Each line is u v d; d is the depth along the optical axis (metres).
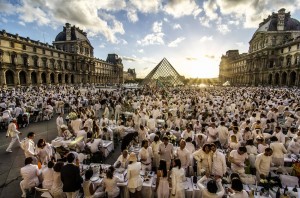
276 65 64.19
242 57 87.69
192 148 7.47
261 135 8.90
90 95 28.38
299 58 52.88
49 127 14.63
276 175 6.16
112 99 24.88
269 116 12.55
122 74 140.88
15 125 9.91
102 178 5.86
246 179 5.81
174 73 35.06
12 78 49.50
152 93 33.31
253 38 79.62
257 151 7.46
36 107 18.44
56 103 19.48
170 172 5.73
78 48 79.88
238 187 4.14
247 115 13.36
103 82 107.25
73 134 10.99
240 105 18.52
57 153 7.60
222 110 14.54
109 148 9.48
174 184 5.03
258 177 6.14
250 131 9.14
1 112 14.56
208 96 25.58
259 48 74.50
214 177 5.33
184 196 5.14
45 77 61.22
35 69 56.22
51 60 64.06
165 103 17.59
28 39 54.44
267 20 75.19
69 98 23.92
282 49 61.19
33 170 5.89
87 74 85.81
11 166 8.16
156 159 7.23
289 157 7.51
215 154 5.96
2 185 6.71
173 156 6.91
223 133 9.09
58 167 5.32
